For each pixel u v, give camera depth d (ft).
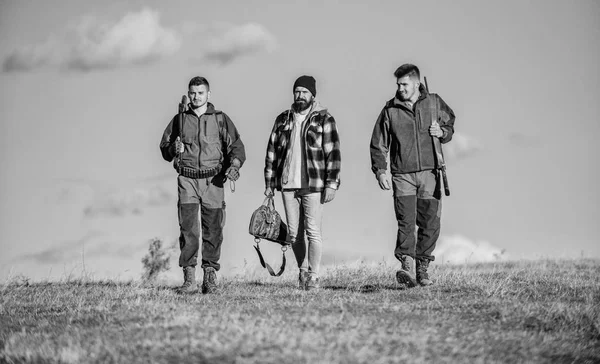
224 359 47.16
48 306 70.74
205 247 77.10
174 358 47.91
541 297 72.74
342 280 86.89
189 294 75.46
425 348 50.29
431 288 75.77
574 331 58.34
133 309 63.93
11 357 50.70
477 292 73.20
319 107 76.64
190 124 77.51
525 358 50.16
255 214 77.82
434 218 77.61
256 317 58.34
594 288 77.97
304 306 64.28
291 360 46.60
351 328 54.60
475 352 50.37
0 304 72.18
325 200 75.77
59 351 50.62
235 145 77.41
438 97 77.92
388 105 78.07
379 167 78.18
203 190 77.41
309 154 75.77
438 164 76.74
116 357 48.73
